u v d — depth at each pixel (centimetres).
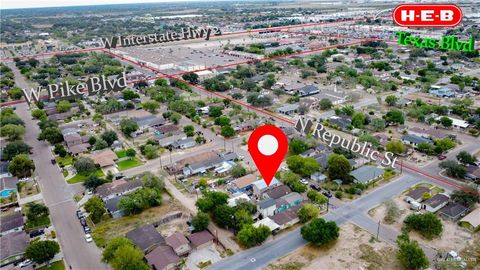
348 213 8238
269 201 8294
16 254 7056
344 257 6888
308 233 7100
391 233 7512
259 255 7025
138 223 8175
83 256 7156
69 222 8319
